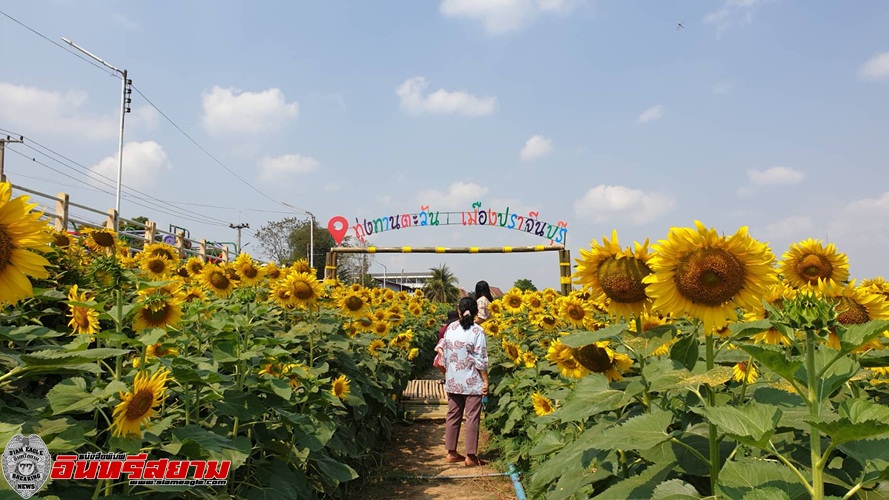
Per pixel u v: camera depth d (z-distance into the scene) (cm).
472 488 618
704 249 216
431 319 1505
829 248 315
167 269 630
